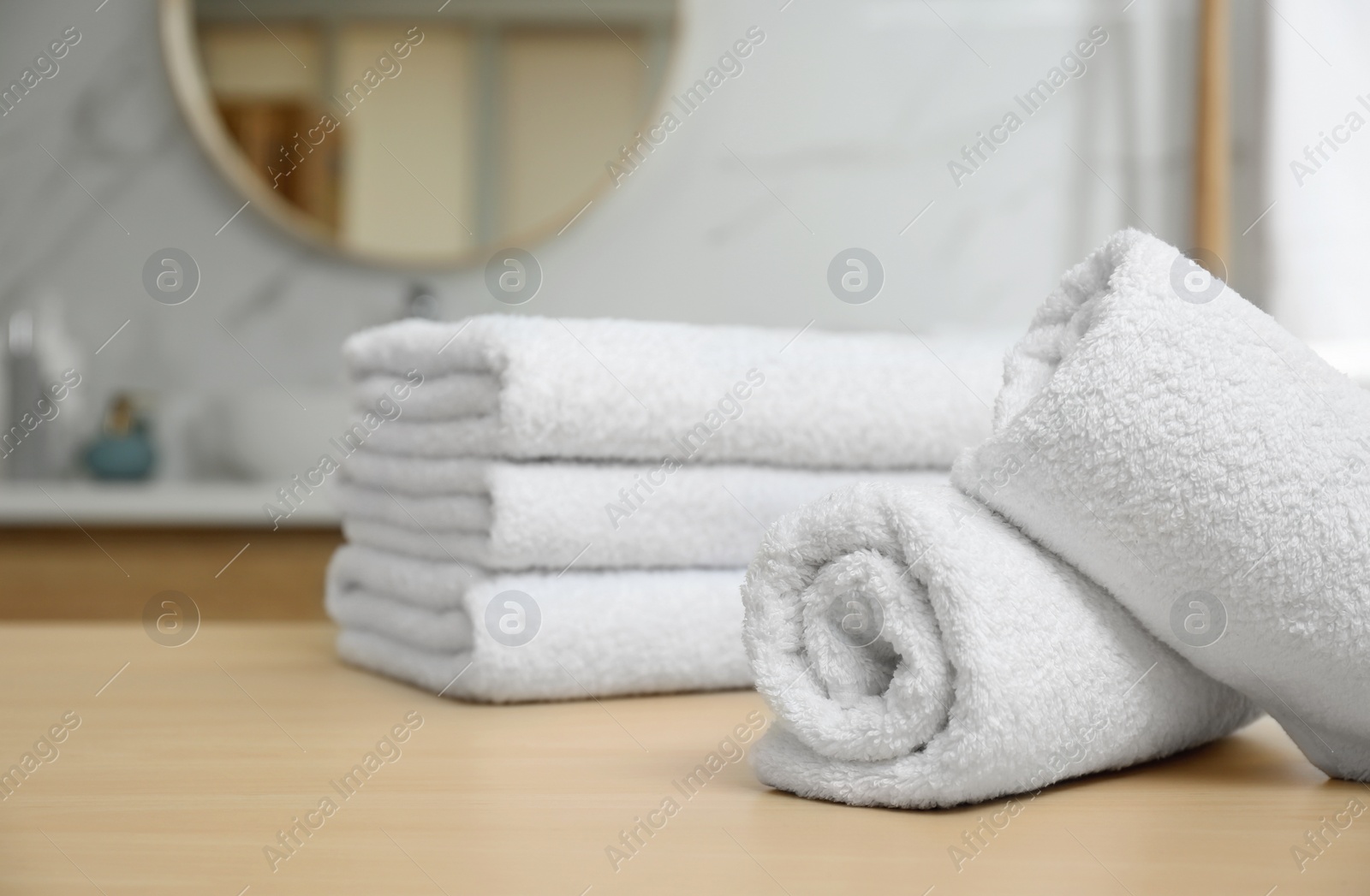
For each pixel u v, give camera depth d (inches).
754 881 11.4
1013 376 16.3
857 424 22.5
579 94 53.7
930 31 55.4
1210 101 52.9
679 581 21.5
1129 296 15.0
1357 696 14.9
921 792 14.0
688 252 54.8
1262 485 14.4
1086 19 55.7
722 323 54.9
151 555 43.1
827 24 55.1
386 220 54.1
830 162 55.2
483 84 53.7
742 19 54.7
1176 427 14.5
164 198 55.6
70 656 24.7
